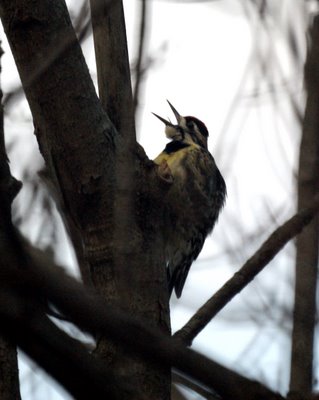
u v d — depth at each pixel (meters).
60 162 6.24
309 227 7.14
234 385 3.21
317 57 7.54
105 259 6.11
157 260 6.27
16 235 3.12
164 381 5.69
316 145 7.51
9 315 2.80
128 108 5.93
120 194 5.25
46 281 2.85
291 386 6.45
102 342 5.48
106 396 3.03
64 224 7.18
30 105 6.27
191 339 6.43
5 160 4.11
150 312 6.06
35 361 2.90
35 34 5.95
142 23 6.11
